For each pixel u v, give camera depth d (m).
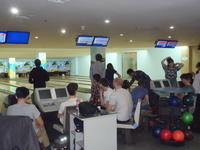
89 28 4.49
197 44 9.02
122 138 3.08
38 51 11.05
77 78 15.92
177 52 10.44
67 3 2.66
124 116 2.74
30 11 3.04
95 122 2.22
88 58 16.62
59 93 3.12
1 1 2.54
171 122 3.08
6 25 3.99
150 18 3.64
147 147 2.77
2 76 17.86
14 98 2.73
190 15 3.45
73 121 2.42
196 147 2.77
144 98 3.32
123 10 3.06
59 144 2.28
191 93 3.27
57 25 4.12
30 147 1.12
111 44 8.11
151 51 11.64
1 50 9.67
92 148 2.22
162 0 2.60
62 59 19.83
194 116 3.33
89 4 2.72
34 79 3.67
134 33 5.31
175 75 4.41
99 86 3.38
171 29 4.83
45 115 2.88
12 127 1.09
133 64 12.83
